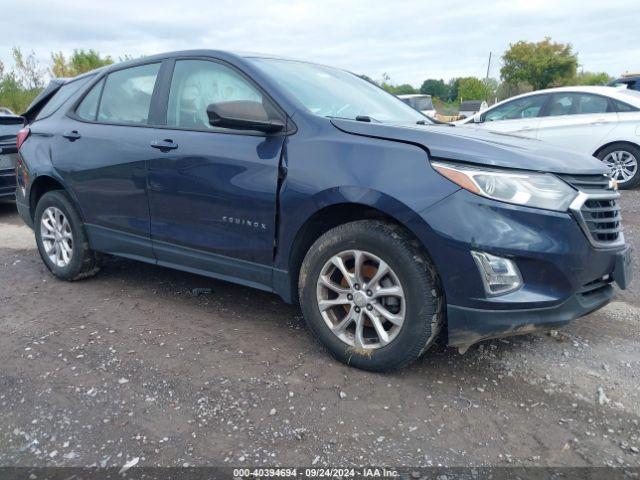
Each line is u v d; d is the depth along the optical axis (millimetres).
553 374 2904
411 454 2248
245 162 3123
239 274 3334
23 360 3061
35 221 4559
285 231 3008
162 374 2875
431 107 19016
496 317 2543
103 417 2506
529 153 2713
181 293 4133
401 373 2889
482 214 2490
